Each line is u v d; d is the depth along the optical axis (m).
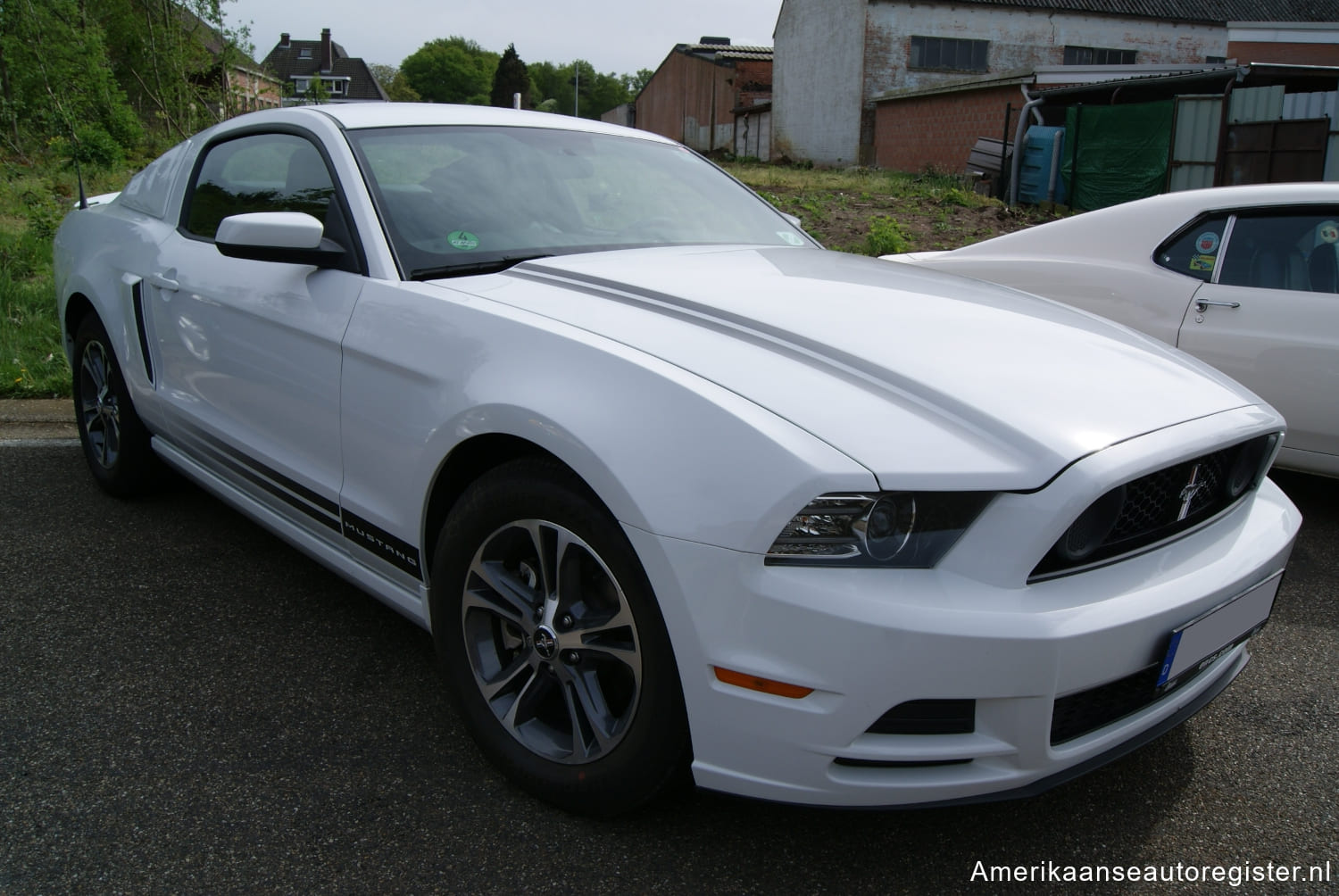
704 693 1.70
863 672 1.57
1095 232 4.60
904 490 1.59
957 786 1.67
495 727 2.10
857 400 1.75
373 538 2.35
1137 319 4.32
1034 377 1.89
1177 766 2.28
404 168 2.67
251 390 2.74
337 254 2.47
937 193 16.28
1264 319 3.95
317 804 2.05
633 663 1.82
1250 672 2.74
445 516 2.23
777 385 1.77
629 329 1.99
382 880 1.83
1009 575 1.61
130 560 3.30
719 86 37.00
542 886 1.83
